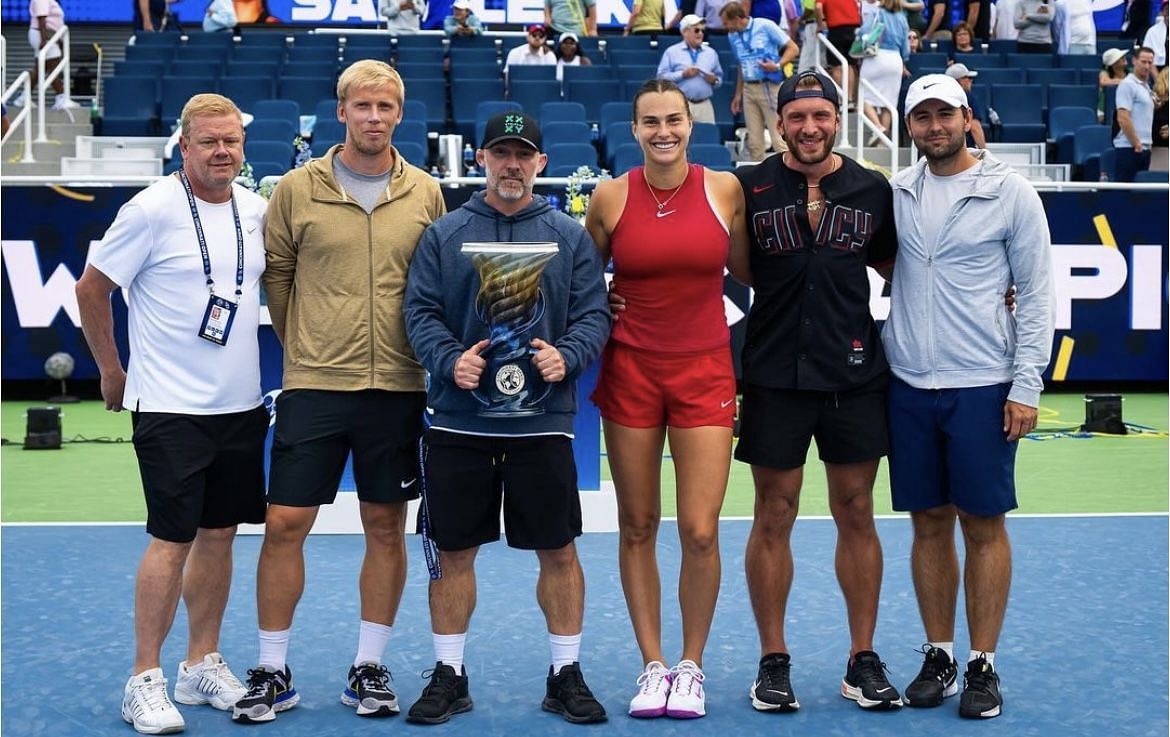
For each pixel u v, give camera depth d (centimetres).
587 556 580
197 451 382
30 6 1578
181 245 380
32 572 555
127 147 1343
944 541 409
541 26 1523
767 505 404
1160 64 1533
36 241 1012
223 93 1390
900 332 400
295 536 388
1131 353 1066
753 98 1245
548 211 389
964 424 390
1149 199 1055
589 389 625
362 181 392
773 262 397
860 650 408
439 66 1488
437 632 395
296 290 394
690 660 398
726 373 402
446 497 385
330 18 1745
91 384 1127
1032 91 1459
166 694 389
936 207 393
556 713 394
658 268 390
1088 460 833
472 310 379
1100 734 376
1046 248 388
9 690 411
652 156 383
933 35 1722
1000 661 442
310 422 387
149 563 379
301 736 375
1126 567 562
